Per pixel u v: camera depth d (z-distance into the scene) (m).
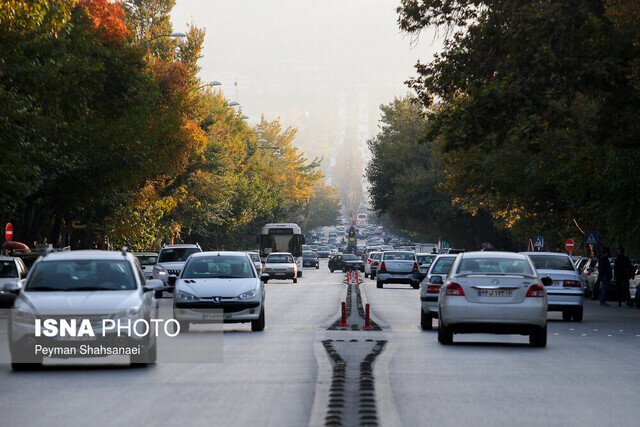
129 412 18.64
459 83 49.91
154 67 95.56
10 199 55.47
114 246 104.31
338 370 25.39
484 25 50.00
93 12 77.75
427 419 17.81
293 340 35.69
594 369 26.66
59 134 62.84
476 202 138.88
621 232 63.12
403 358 29.30
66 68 56.09
